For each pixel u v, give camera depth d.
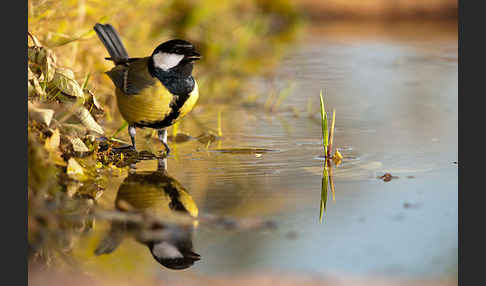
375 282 6.06
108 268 6.40
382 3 37.28
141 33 17.08
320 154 10.88
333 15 37.34
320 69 21.06
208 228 7.33
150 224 7.39
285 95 16.59
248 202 8.18
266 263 6.41
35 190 7.88
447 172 9.62
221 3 23.36
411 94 16.88
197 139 12.07
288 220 7.58
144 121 10.63
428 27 33.31
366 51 25.02
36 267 6.43
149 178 9.30
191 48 10.09
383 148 11.27
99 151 10.54
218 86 18.44
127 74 10.45
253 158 10.59
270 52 25.08
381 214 7.82
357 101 16.06
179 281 6.10
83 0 13.27
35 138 8.59
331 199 8.36
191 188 8.79
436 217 7.71
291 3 33.59
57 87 9.88
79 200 8.15
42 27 11.81
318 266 6.38
